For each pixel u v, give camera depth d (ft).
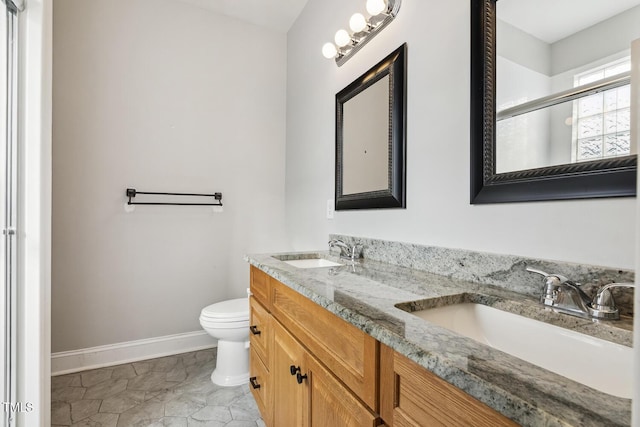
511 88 3.12
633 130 2.29
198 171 7.89
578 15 2.64
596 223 2.48
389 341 1.93
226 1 7.69
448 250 3.70
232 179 8.29
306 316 3.30
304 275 3.68
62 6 6.56
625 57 2.35
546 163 2.81
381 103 4.96
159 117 7.47
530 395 1.26
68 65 6.61
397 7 4.63
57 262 6.56
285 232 8.81
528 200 2.92
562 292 2.45
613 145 2.39
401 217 4.56
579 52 2.63
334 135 6.43
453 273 3.63
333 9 6.47
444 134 3.86
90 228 6.83
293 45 8.48
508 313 2.65
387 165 4.79
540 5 2.91
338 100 6.14
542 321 2.40
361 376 2.35
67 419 5.10
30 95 4.30
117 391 5.93
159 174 7.47
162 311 7.53
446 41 3.84
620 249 2.34
